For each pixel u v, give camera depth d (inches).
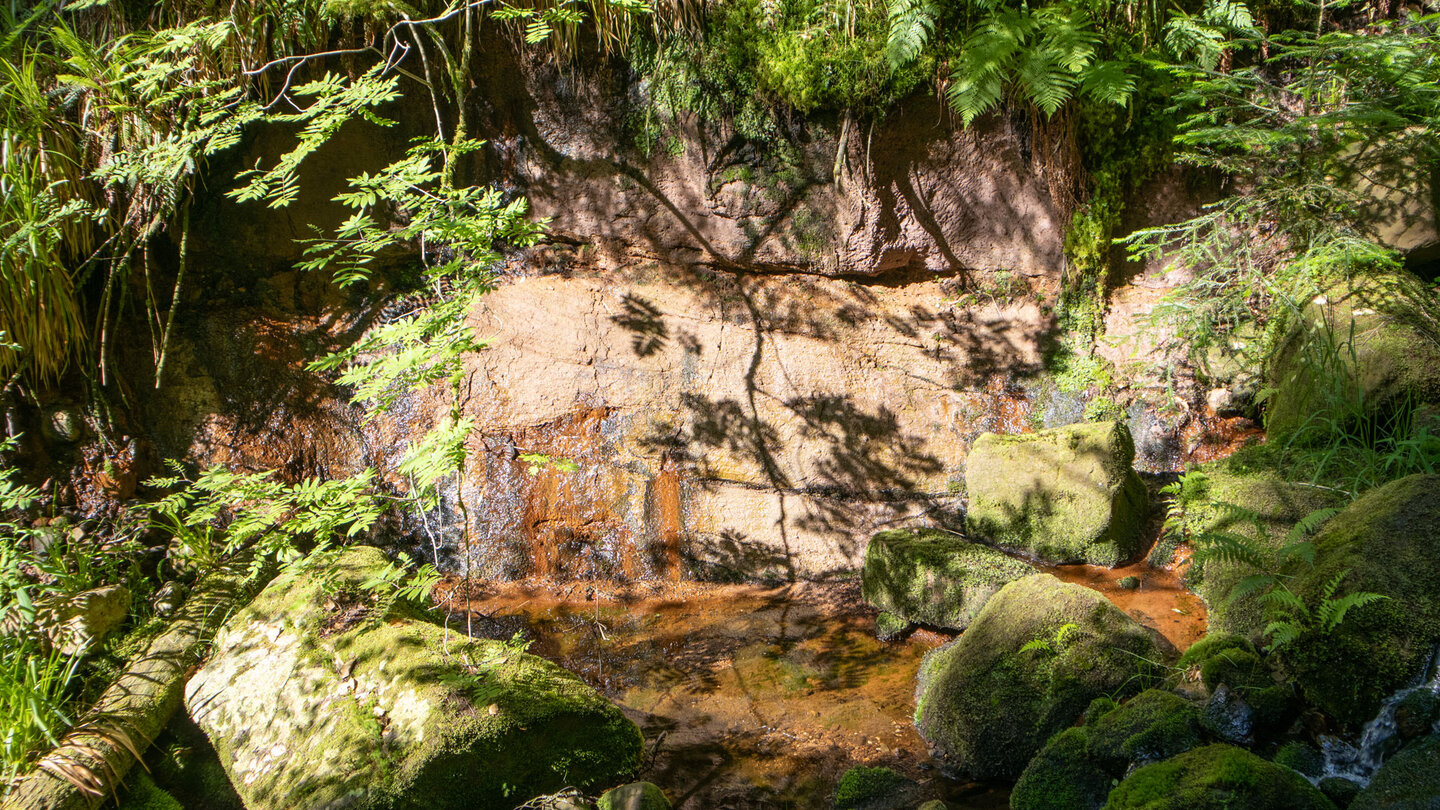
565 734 128.0
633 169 182.5
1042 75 160.9
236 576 164.2
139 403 184.1
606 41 174.9
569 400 190.1
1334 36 158.4
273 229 183.2
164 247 182.5
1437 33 162.1
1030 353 189.9
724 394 189.3
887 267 187.3
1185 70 164.1
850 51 170.6
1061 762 115.0
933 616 161.3
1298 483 146.0
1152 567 167.8
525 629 174.4
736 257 185.8
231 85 172.9
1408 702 98.4
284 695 136.2
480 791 124.1
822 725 139.7
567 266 189.5
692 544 190.9
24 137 163.5
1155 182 184.5
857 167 177.6
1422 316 158.9
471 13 173.8
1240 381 179.8
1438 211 163.8
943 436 189.9
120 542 167.6
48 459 172.7
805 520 189.8
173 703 143.0
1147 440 184.7
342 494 145.9
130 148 172.2
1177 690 119.8
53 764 127.7
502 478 190.7
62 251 173.3
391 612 148.5
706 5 173.6
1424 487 116.3
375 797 117.8
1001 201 184.2
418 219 140.3
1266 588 125.2
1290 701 108.9
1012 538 175.3
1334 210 169.8
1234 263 178.4
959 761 126.6
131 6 174.4
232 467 185.3
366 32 174.1
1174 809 94.7
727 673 156.5
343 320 189.5
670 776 129.9
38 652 145.8
